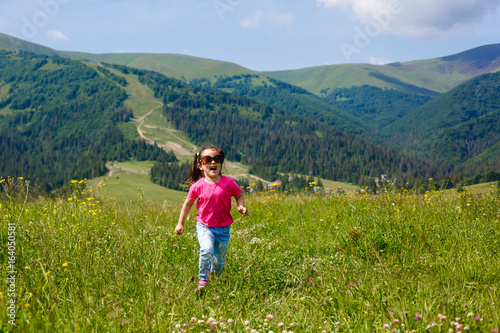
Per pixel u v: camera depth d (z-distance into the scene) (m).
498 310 2.72
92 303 2.95
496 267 3.79
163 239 5.27
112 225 5.48
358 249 4.82
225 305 3.29
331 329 2.79
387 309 2.82
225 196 4.33
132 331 2.56
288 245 5.39
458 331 2.29
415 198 7.29
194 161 4.57
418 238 4.98
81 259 3.81
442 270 3.86
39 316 2.57
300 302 3.33
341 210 7.20
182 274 4.05
